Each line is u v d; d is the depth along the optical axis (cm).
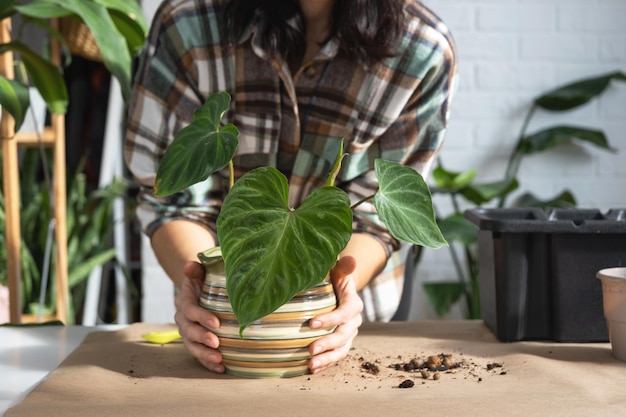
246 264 95
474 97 314
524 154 309
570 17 313
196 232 141
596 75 315
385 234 144
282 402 94
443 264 313
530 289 128
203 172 102
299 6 137
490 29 312
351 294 113
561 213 143
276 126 146
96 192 271
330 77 144
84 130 293
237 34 138
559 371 108
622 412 91
